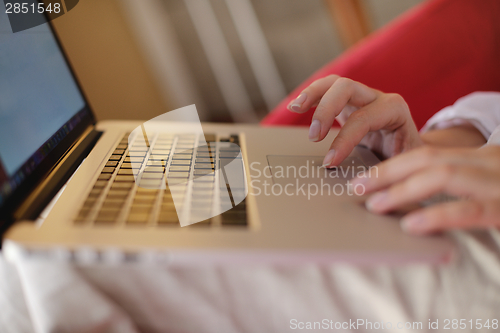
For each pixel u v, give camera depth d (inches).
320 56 83.5
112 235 9.6
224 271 11.1
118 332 10.0
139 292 10.6
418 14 33.1
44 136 14.8
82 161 16.4
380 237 10.2
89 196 12.1
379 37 32.4
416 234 10.3
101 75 62.8
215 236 9.9
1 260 10.9
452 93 31.5
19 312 10.8
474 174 10.3
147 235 9.7
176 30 74.0
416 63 31.1
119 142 18.4
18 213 10.8
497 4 34.3
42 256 9.2
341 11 79.8
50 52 18.8
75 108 19.4
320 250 9.5
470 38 32.6
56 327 9.7
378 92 17.6
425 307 10.8
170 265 9.4
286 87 84.5
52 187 13.3
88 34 60.4
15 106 13.3
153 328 10.6
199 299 10.6
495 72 32.7
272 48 81.6
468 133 20.3
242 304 10.8
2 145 11.7
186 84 76.3
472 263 11.5
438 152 11.4
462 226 10.0
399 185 11.2
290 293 10.8
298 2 79.7
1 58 13.4
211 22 76.3
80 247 9.1
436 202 13.6
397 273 11.3
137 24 70.1
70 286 10.1
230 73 80.0
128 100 66.8
